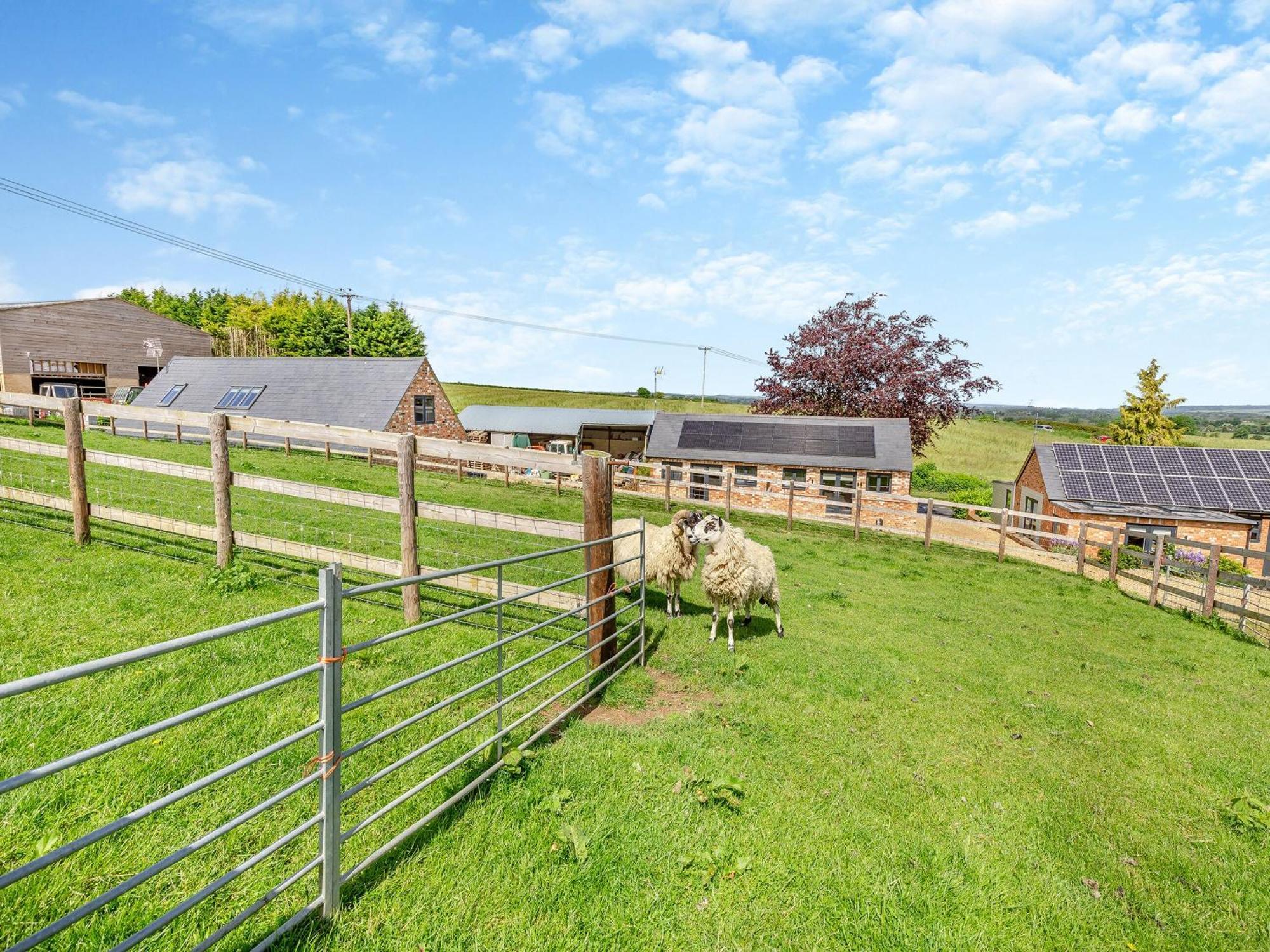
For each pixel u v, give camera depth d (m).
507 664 6.38
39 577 6.93
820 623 9.48
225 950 2.81
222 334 83.94
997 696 7.10
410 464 6.91
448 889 3.36
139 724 4.45
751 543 8.44
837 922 3.43
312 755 4.39
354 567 7.95
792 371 45.28
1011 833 4.43
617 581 10.15
